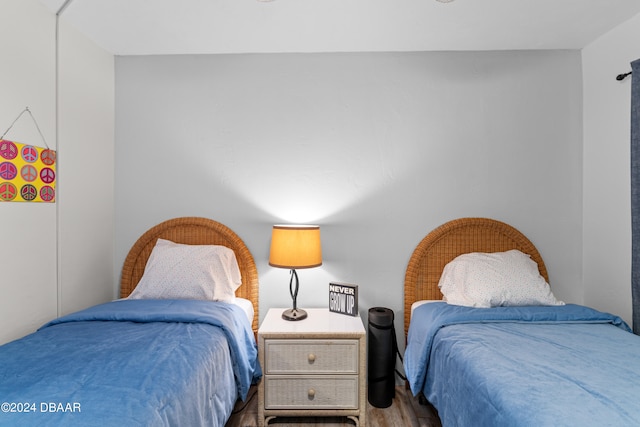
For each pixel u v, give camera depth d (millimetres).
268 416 2105
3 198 1785
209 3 1982
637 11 2080
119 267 2641
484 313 1994
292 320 2289
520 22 2193
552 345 1613
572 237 2582
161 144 2635
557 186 2586
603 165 2391
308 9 2037
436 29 2270
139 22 2184
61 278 2158
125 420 1031
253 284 2545
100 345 1550
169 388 1245
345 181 2607
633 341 1664
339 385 2102
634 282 2018
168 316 1892
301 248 2264
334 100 2607
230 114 2629
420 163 2600
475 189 2594
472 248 2566
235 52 2590
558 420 1049
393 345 2342
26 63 1906
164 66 2629
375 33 2318
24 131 1901
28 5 1912
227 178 2629
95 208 2449
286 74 2613
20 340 1606
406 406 2314
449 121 2596
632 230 2031
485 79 2594
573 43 2480
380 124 2602
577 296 2582
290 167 2613
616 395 1172
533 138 2590
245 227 2615
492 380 1326
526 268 2295
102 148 2510
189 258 2365
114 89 2615
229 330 1852
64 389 1174
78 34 2273
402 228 2602
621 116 2248
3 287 1789
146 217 2635
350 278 2605
